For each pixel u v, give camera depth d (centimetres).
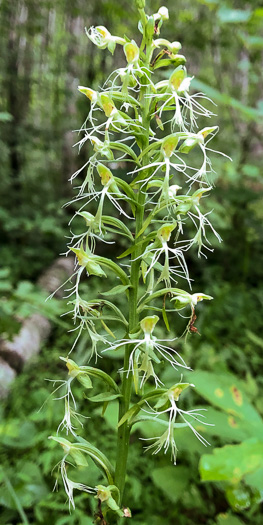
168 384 299
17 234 694
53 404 293
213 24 670
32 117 1043
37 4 830
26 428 252
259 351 434
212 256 638
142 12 139
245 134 710
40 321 432
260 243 655
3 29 817
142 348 131
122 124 136
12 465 245
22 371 370
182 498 229
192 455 253
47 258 656
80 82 857
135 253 138
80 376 140
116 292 135
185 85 134
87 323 142
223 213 624
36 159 1007
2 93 848
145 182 131
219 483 225
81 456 139
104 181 135
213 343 425
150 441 272
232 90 775
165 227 133
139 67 134
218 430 221
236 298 511
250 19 377
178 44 141
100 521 139
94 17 761
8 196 794
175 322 443
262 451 185
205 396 236
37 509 214
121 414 141
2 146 805
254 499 215
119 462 140
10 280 575
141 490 241
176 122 133
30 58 888
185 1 711
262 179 650
